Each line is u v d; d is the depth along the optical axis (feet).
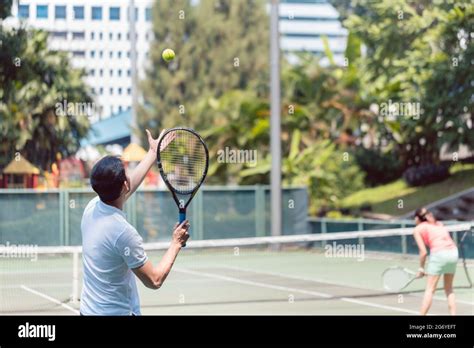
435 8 100.73
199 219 90.12
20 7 106.73
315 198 103.50
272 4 88.17
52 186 103.14
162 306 46.55
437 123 102.94
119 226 18.33
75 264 47.73
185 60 152.46
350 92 112.27
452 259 39.34
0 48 104.37
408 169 114.52
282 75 114.11
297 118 110.01
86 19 112.57
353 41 111.75
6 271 68.59
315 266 72.28
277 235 88.28
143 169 20.59
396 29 105.40
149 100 150.30
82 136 114.52
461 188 107.04
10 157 105.60
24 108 106.11
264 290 54.24
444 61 100.42
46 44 108.47
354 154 119.24
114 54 117.39
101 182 18.54
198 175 20.63
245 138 107.65
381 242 81.56
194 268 71.46
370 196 113.80
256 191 92.73
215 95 154.10
